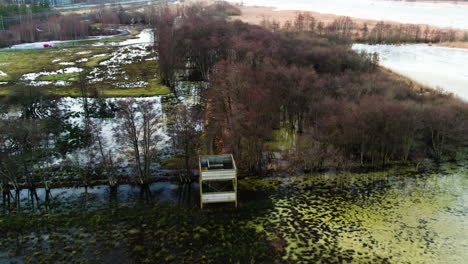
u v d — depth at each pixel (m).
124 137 69.50
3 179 67.31
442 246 51.88
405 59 158.62
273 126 90.06
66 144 85.31
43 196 64.38
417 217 58.34
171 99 118.25
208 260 49.44
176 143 77.50
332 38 169.62
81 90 119.31
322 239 53.53
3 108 102.81
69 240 52.84
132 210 60.16
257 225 56.69
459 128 76.69
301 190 66.25
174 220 57.59
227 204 62.00
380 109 76.19
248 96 79.06
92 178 70.06
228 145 75.94
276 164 75.06
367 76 107.19
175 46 144.12
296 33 167.62
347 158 75.56
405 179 69.69
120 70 154.88
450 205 61.41
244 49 123.00
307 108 87.75
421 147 79.25
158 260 49.28
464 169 73.31
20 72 150.62
